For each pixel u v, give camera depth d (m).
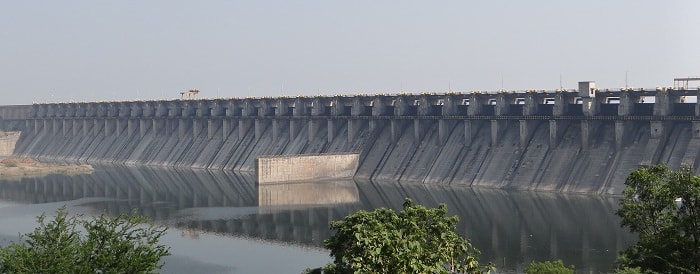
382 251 39.72
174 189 180.75
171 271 96.62
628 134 155.75
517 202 146.38
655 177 56.69
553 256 100.38
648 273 53.19
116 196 168.38
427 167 186.38
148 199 162.62
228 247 110.62
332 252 58.28
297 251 107.75
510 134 177.62
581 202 142.75
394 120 199.00
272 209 145.50
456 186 174.12
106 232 54.25
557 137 166.50
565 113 166.88
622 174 150.25
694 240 52.28
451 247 50.28
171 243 113.56
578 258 98.69
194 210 145.38
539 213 133.38
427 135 194.00
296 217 136.12
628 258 58.62
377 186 179.88
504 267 95.25
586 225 120.56
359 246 42.53
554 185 158.88
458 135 187.88
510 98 178.25
